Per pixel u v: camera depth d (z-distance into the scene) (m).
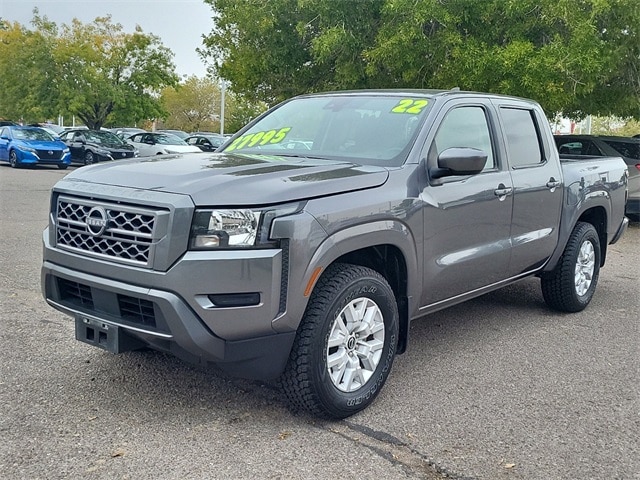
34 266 7.55
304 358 3.70
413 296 4.39
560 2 11.92
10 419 3.79
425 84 13.89
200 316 3.43
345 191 3.86
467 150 4.27
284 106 5.59
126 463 3.36
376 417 4.00
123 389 4.26
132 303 3.60
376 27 13.94
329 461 3.45
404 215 4.16
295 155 4.75
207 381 4.43
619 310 6.73
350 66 14.05
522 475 3.38
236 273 3.42
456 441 3.72
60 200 3.97
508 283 5.68
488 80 12.86
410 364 4.95
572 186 6.16
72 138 26.64
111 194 3.67
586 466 3.50
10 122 41.25
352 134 4.79
